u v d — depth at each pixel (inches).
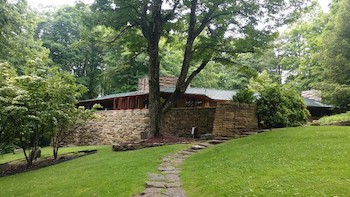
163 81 960.3
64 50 1379.2
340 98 784.3
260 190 217.0
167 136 611.2
